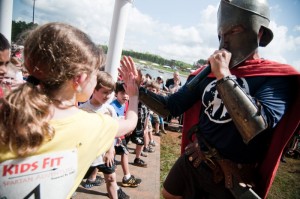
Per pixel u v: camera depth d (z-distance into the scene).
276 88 1.38
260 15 1.43
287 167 6.77
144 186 3.85
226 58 1.35
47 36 0.96
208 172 1.58
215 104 1.57
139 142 4.61
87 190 3.36
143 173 4.36
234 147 1.49
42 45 0.95
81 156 1.03
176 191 1.81
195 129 1.76
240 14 1.42
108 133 1.15
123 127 1.34
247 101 1.25
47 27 0.99
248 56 1.46
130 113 1.48
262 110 1.27
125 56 1.66
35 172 0.91
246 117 1.23
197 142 1.69
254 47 1.46
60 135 0.96
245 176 1.49
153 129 8.18
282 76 1.40
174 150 6.33
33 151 0.90
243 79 1.45
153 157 5.36
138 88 1.66
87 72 1.04
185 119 2.03
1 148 0.89
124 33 4.10
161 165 5.09
